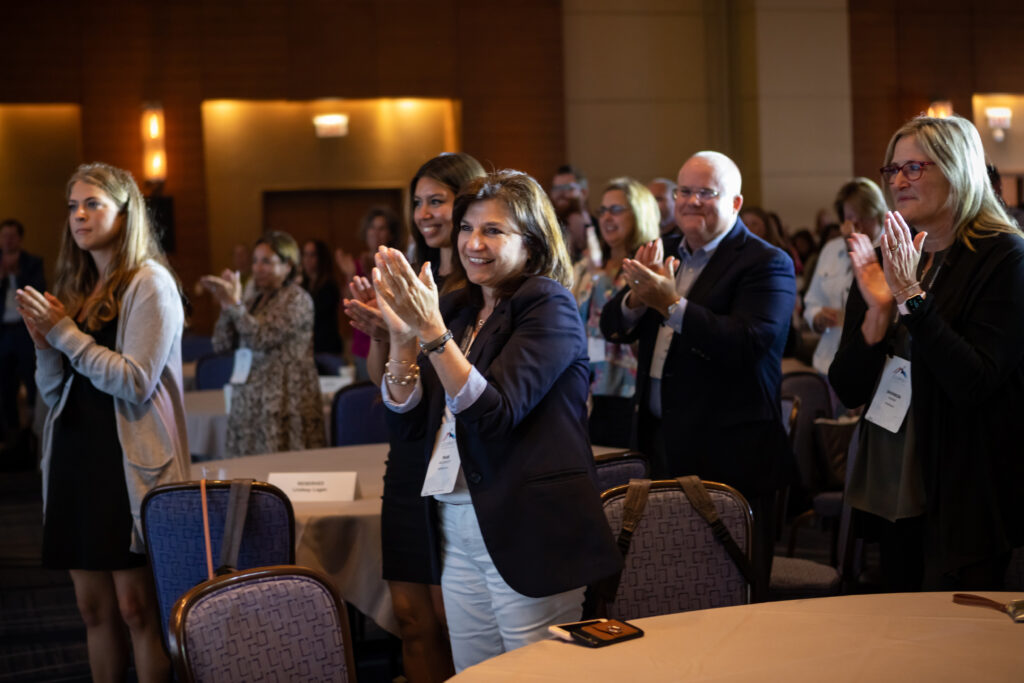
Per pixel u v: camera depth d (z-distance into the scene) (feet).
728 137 37.27
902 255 7.45
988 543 7.59
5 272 27.20
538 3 35.68
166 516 8.83
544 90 35.81
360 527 9.60
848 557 11.10
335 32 34.78
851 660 5.42
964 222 7.87
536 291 6.62
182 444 10.12
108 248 10.06
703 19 36.96
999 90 37.88
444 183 9.25
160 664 10.12
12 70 33.30
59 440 9.87
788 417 13.47
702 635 5.90
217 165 35.09
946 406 7.73
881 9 36.86
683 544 7.50
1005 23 37.88
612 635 5.86
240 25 34.35
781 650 5.61
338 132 35.32
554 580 6.35
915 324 7.48
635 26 36.55
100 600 10.20
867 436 8.47
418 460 8.49
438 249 9.57
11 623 14.40
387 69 35.04
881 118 37.01
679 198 10.46
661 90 36.81
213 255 35.27
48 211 34.30
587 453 6.73
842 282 16.01
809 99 36.22
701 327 9.55
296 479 10.34
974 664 5.33
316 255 27.30
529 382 6.34
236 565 8.41
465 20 35.35
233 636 6.17
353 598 9.58
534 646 5.85
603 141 36.52
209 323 34.60
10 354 27.12
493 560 6.46
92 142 33.88
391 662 11.78
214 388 20.81
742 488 9.98
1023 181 38.58
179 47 34.09
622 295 10.90
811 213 36.32
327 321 27.04
